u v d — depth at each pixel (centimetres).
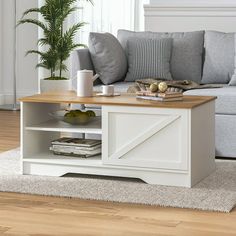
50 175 505
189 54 639
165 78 629
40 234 391
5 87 849
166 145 477
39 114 524
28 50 841
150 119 478
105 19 850
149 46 634
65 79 777
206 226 404
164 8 698
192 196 454
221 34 638
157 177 482
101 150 513
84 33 854
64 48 776
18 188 472
